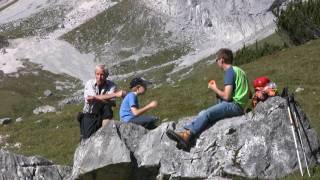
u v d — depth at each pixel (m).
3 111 133.62
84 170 17.66
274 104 17.19
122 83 168.50
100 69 18.39
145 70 198.25
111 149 17.55
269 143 16.86
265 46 77.50
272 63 54.69
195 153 17.03
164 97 44.22
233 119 17.23
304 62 51.03
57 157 30.80
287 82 43.62
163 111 38.78
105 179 17.75
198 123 17.08
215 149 16.95
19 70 194.62
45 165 19.02
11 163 18.39
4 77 185.00
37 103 141.62
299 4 80.44
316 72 46.50
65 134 37.69
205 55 199.38
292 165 16.81
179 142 17.03
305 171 16.75
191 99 41.75
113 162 17.33
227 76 17.05
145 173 17.64
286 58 55.81
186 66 186.25
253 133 16.95
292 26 77.94
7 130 42.72
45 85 181.75
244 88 17.20
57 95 169.50
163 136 17.62
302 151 16.92
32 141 37.38
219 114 17.20
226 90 16.97
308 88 37.41
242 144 16.89
